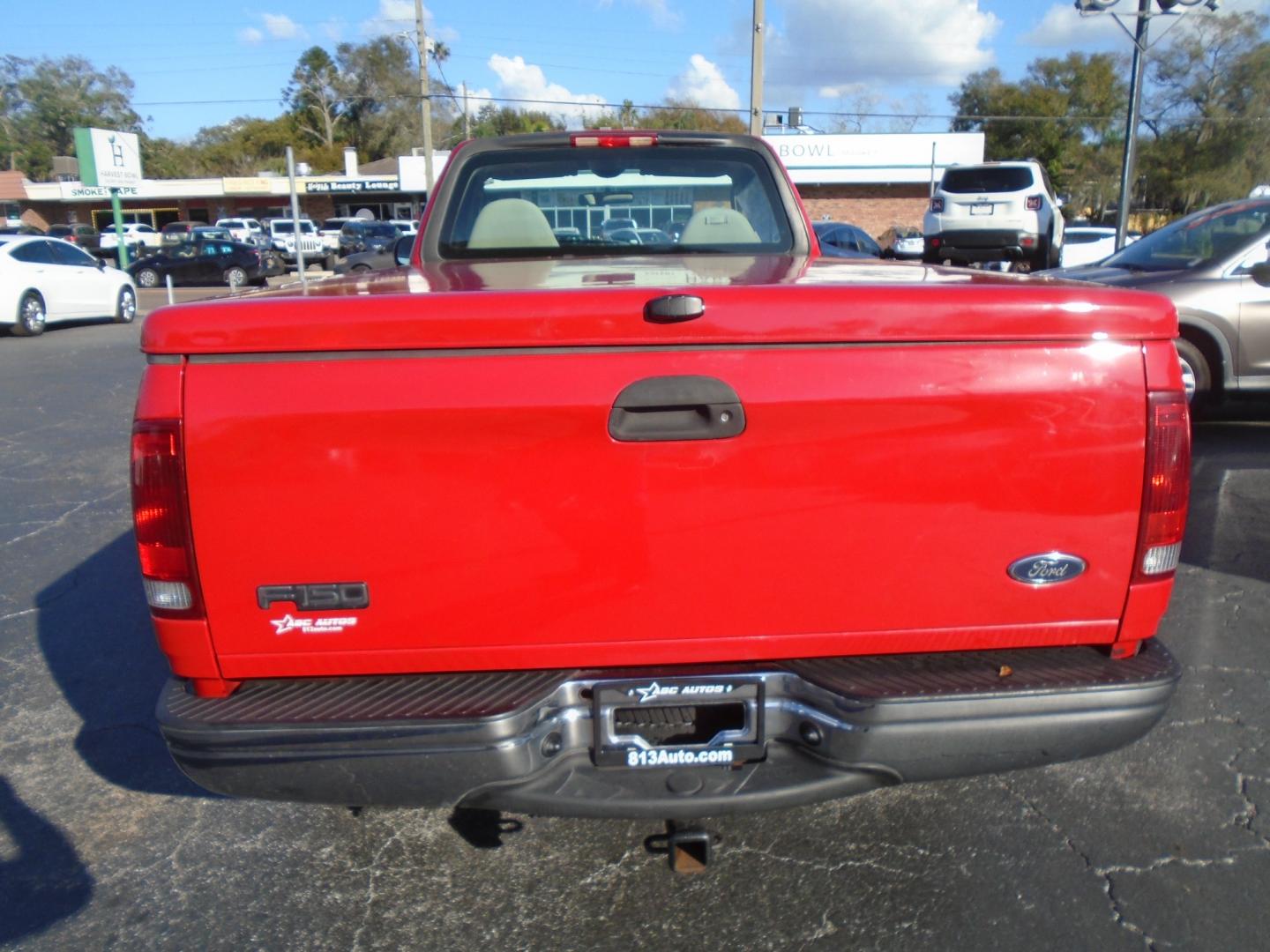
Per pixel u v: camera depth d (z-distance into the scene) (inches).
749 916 105.3
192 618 85.0
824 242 537.6
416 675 88.5
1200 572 196.4
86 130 1051.9
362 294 84.3
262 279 1234.0
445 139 3132.4
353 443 82.7
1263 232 283.6
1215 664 159.6
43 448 329.7
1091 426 85.9
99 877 114.9
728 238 154.2
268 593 84.7
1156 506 87.4
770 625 87.9
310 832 123.0
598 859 115.9
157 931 105.4
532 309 81.9
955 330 84.0
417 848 119.3
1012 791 127.6
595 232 158.2
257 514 83.4
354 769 83.6
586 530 84.9
